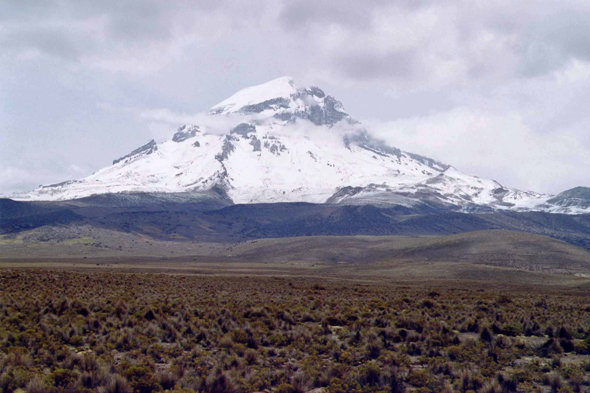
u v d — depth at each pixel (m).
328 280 123.88
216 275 141.50
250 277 128.50
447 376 25.06
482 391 22.02
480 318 45.19
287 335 33.53
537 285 124.00
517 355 29.80
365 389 22.12
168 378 22.16
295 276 147.75
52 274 87.62
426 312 49.00
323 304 54.94
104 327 33.22
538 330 39.16
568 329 38.69
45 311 39.41
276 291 74.81
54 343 27.66
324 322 37.69
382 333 34.44
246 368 24.53
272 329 36.75
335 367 24.23
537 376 24.72
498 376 23.48
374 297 66.50
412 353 30.28
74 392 20.20
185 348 29.58
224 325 35.16
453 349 29.08
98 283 74.19
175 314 40.91
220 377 21.67
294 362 27.11
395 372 23.62
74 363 24.08
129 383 21.00
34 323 33.44
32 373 21.48
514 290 99.44
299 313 44.78
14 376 21.06
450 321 43.12
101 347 27.62
